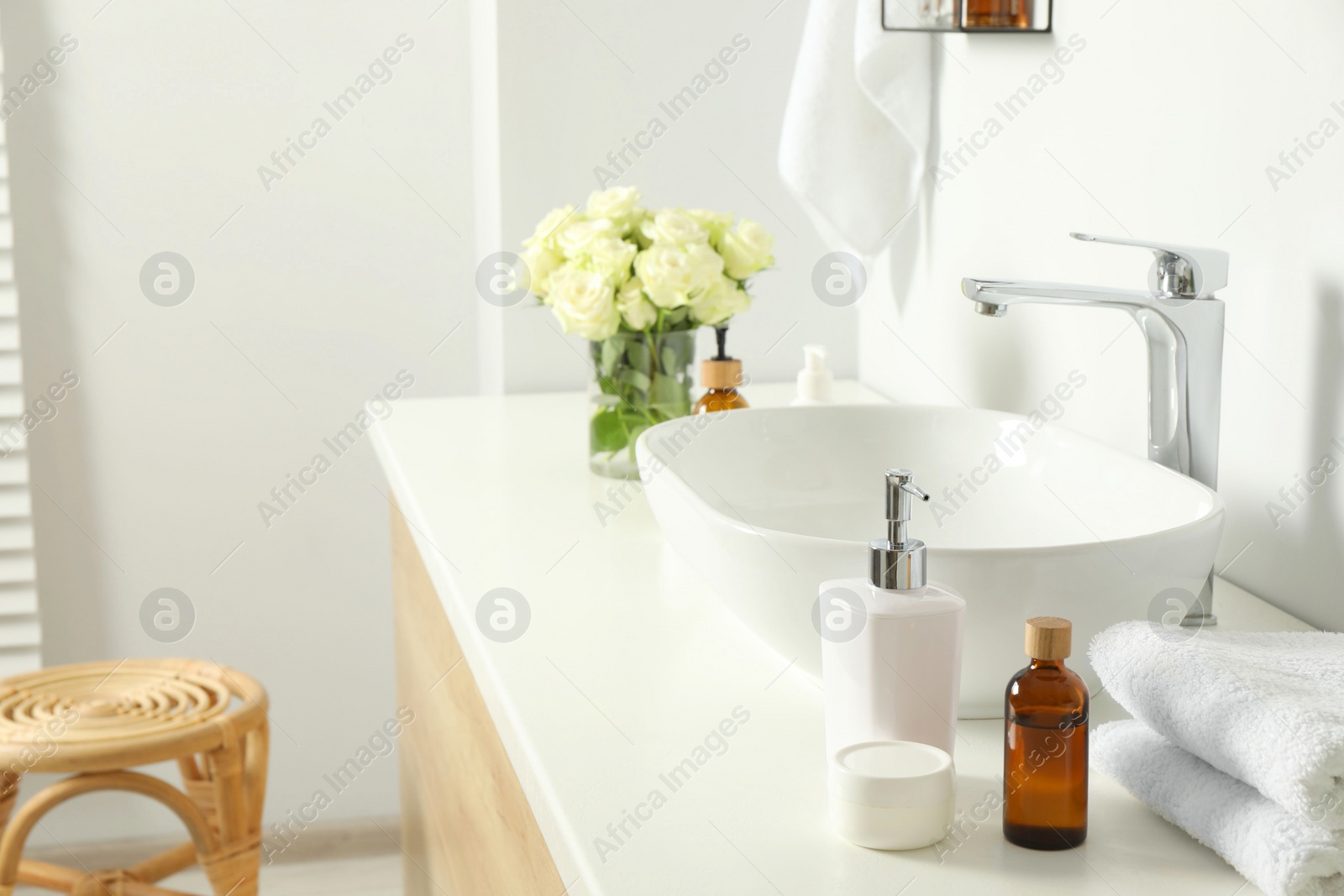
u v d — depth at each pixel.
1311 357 0.80
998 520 0.99
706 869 0.55
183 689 1.71
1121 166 1.02
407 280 2.18
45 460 2.11
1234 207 0.87
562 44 1.63
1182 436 0.82
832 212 1.39
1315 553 0.81
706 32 1.66
